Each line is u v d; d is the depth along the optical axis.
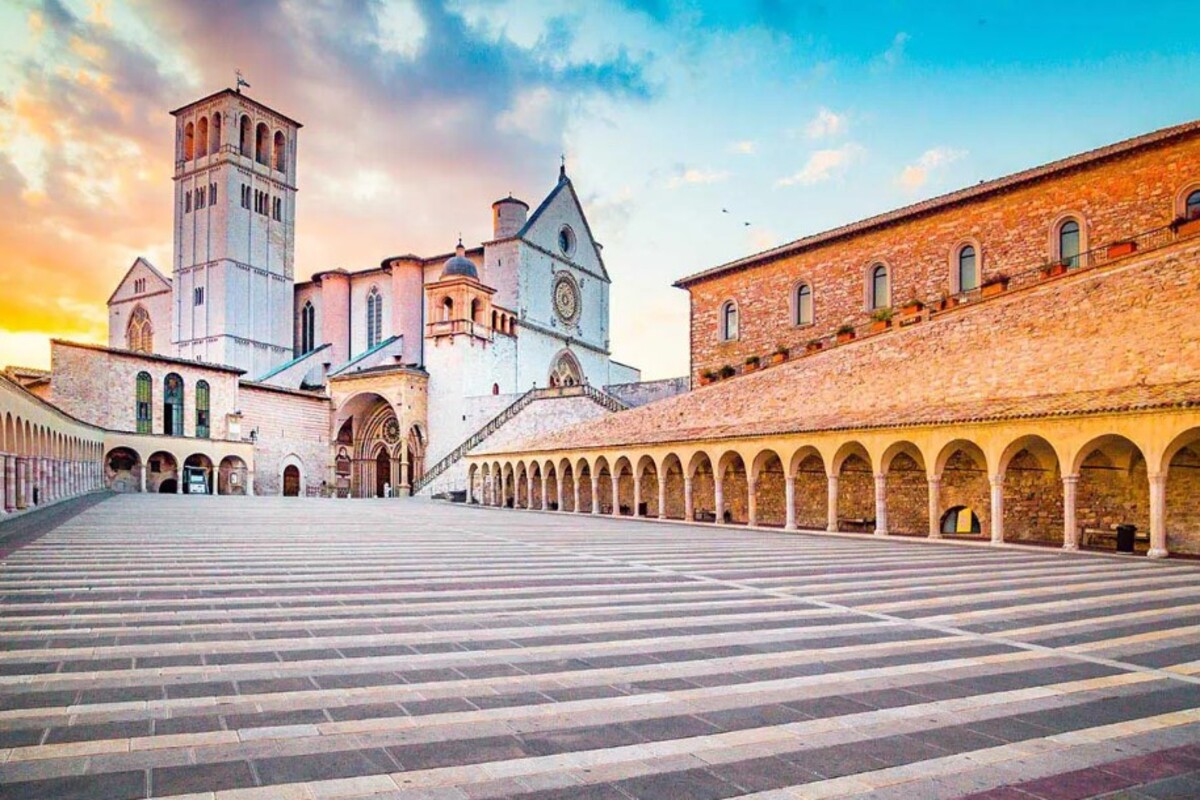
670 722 6.81
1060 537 27.98
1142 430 22.61
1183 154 34.41
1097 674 8.69
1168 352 25.59
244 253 90.81
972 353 32.44
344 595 13.56
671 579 16.42
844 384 37.69
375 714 6.87
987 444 26.61
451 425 74.44
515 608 12.51
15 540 21.97
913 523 32.88
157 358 64.75
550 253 85.69
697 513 41.84
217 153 90.69
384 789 5.26
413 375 74.62
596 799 5.18
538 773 5.61
